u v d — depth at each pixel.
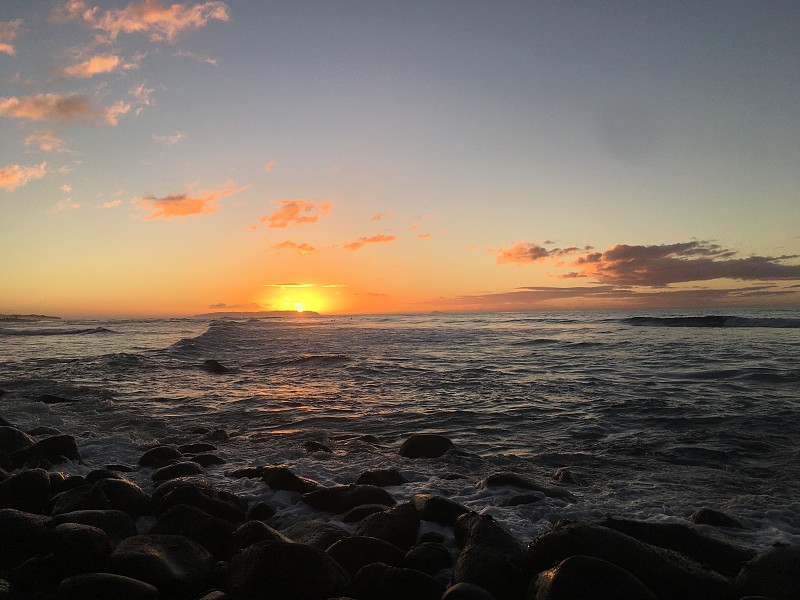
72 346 35.38
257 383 18.45
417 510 5.90
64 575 4.45
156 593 4.11
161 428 11.58
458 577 4.37
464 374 20.31
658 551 4.46
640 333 45.16
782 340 33.50
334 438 10.77
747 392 15.22
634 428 11.34
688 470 8.39
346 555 4.80
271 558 4.32
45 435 10.23
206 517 5.46
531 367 22.28
